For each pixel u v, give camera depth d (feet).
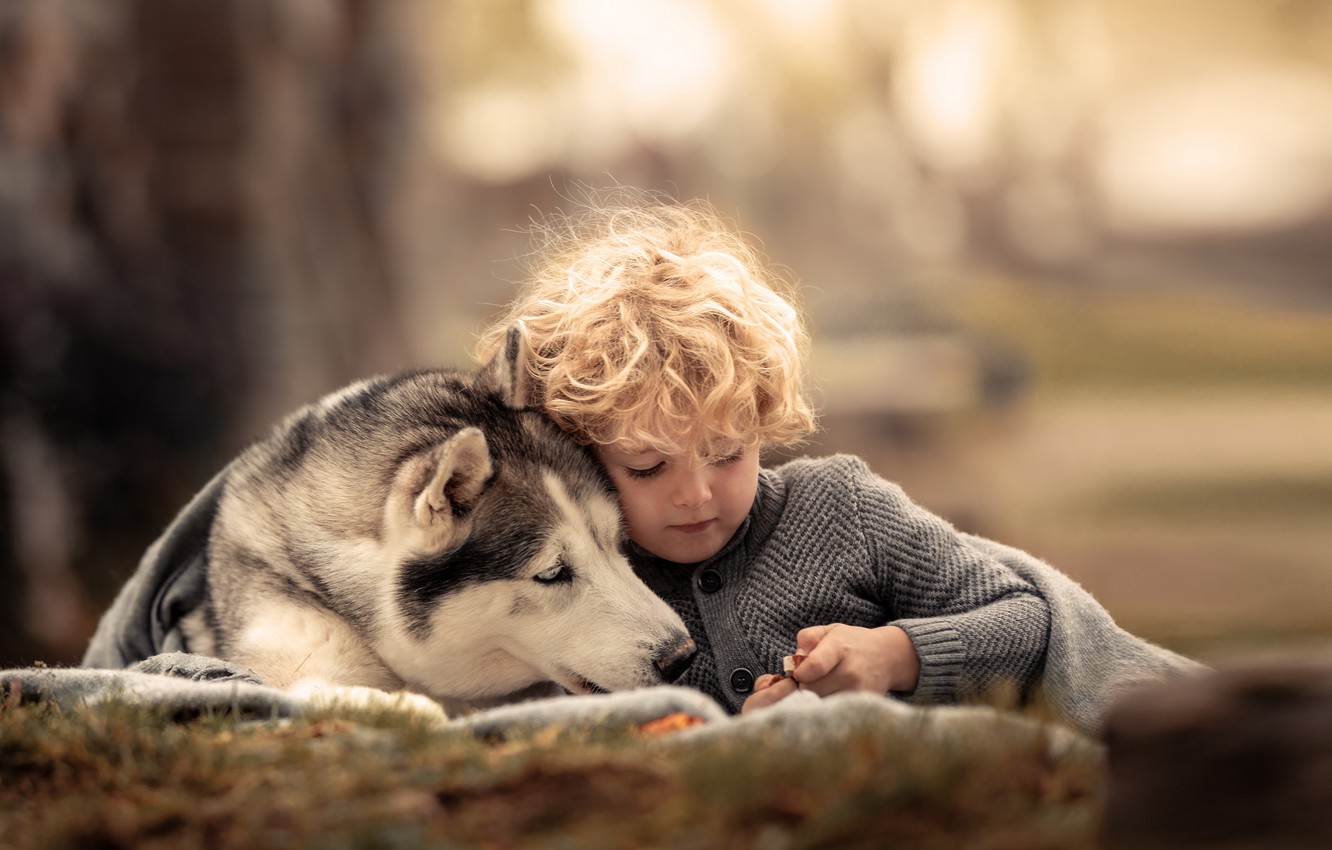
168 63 46.78
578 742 8.61
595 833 7.07
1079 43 130.41
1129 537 45.57
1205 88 132.98
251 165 47.52
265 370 48.11
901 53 125.80
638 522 12.76
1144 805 6.88
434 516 12.29
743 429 12.16
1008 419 72.08
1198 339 99.25
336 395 14.48
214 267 47.57
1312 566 40.32
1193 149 128.98
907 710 8.84
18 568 35.96
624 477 12.73
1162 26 132.98
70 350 39.78
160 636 13.96
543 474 12.70
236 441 45.75
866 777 7.30
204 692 10.02
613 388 12.17
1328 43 133.80
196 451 43.29
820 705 8.79
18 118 39.81
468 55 123.75
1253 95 132.77
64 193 42.11
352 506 12.96
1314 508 49.55
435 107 69.97
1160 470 58.49
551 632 12.50
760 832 6.92
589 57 117.29
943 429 64.13
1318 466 58.49
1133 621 33.91
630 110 110.73
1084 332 101.09
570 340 12.91
